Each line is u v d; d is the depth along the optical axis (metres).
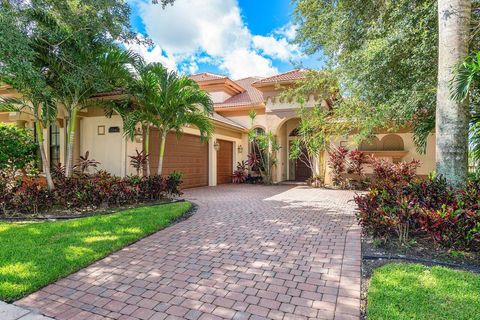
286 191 14.66
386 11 7.73
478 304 3.16
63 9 7.03
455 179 5.43
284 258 4.79
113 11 7.39
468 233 4.48
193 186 15.98
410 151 16.12
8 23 5.74
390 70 8.05
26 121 12.09
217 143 17.78
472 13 7.10
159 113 10.16
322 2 9.20
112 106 10.13
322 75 12.38
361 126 10.63
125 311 3.24
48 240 5.41
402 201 5.16
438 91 5.69
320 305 3.34
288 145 21.47
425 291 3.46
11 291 3.55
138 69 9.36
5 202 7.57
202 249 5.25
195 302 3.43
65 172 9.17
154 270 4.34
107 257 4.87
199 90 10.43
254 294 3.60
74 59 7.85
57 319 3.09
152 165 12.57
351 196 12.59
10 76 6.69
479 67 4.73
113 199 8.80
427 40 6.88
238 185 18.00
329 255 4.89
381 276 3.89
